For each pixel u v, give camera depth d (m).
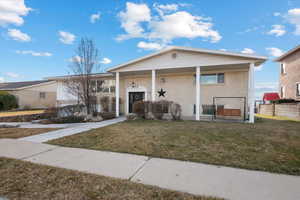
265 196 2.05
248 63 8.61
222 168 2.90
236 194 2.09
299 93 14.62
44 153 3.81
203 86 11.38
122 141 4.72
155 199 1.98
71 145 4.44
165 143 4.45
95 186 2.29
